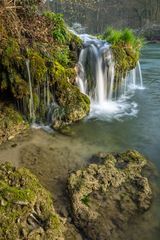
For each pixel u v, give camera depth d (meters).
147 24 45.19
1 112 6.81
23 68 7.00
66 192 5.11
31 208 4.32
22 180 4.79
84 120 7.85
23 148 6.30
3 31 6.85
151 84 11.71
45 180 5.39
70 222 4.59
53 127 7.32
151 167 5.93
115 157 6.00
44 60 7.43
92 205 4.84
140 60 17.78
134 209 4.85
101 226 4.53
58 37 8.30
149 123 7.95
